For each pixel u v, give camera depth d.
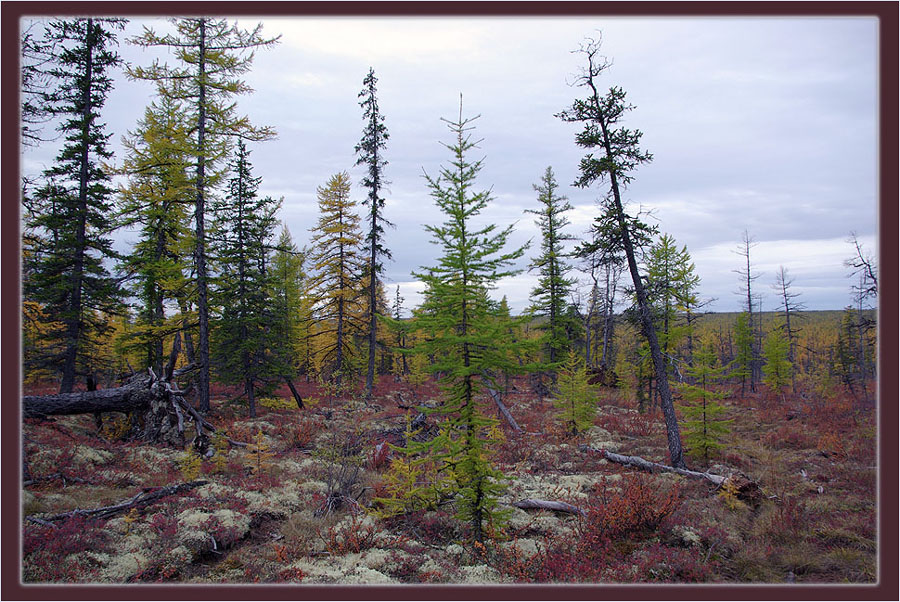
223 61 15.66
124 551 7.15
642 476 12.17
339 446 12.67
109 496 9.46
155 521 7.97
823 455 14.12
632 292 14.77
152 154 18.25
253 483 10.74
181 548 7.38
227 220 21.89
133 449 12.91
